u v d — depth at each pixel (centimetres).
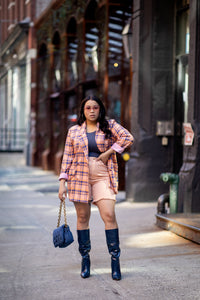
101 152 358
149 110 853
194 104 638
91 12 1220
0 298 320
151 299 311
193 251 449
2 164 2077
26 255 449
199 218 556
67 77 1448
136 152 861
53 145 1688
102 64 1065
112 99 1031
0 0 2967
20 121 2359
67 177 359
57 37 1597
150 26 846
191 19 635
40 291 334
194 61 632
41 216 699
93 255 440
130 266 396
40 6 1761
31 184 1217
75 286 344
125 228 585
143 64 853
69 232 353
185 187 647
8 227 609
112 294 323
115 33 1031
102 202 352
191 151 649
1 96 2788
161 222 581
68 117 1430
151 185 857
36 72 1877
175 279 356
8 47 2403
